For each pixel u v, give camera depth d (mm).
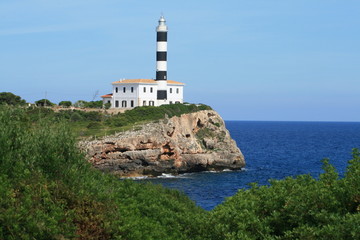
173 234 38312
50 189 34719
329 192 30422
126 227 35031
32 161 35812
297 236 28172
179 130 117125
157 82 142500
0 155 35062
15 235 30219
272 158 152750
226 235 29016
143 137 102812
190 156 113062
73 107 141625
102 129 108750
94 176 42938
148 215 42469
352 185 30750
